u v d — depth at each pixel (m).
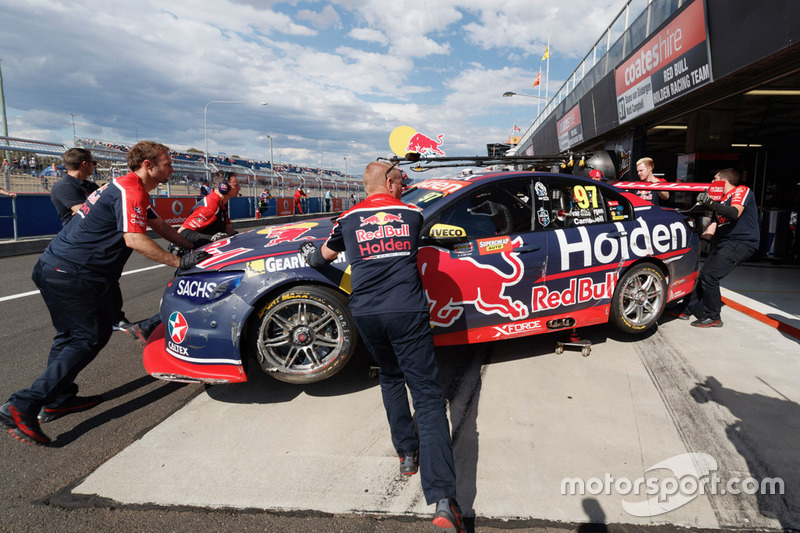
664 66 6.68
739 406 2.76
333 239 2.21
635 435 2.47
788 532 1.81
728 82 5.66
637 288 3.71
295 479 2.15
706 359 3.46
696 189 4.26
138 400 2.98
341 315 2.76
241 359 2.72
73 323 2.61
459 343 3.10
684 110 7.34
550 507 1.95
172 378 2.79
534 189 3.37
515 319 3.23
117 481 2.14
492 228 3.15
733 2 4.87
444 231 2.72
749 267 7.38
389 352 2.12
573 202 3.50
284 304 2.72
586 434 2.48
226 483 2.12
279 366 2.81
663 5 6.68
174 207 15.89
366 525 1.87
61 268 2.51
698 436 2.46
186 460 2.30
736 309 4.87
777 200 8.70
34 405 2.41
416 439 2.19
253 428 2.59
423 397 1.97
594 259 3.45
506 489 2.06
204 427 2.61
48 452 2.39
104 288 2.64
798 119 9.41
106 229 2.55
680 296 4.01
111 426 2.66
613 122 9.41
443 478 1.76
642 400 2.84
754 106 8.27
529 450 2.35
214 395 3.01
